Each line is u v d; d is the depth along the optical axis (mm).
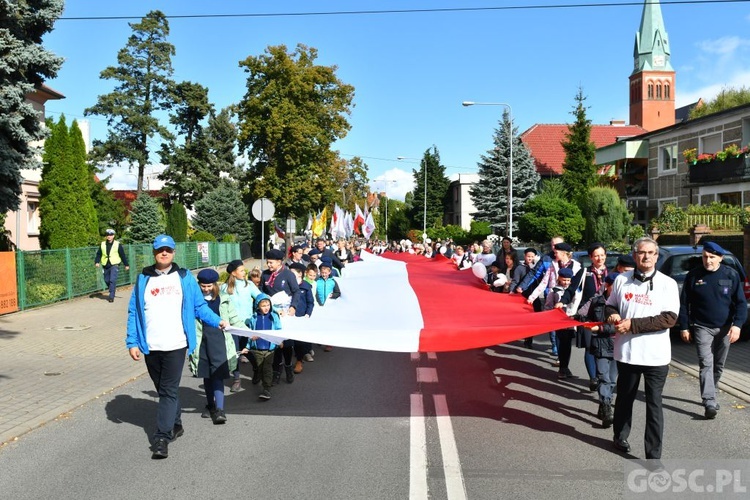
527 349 11531
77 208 23141
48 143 22812
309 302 9203
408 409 7449
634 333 5578
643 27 101938
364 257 17516
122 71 50469
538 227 35656
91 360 10656
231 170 57562
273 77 45562
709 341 7121
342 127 47094
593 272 8102
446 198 82750
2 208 16484
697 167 31172
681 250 13305
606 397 6773
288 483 5180
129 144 50125
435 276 11945
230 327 7027
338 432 6582
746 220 22953
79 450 6098
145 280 6027
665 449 5973
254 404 7812
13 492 5051
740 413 7277
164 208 56000
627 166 44156
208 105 54656
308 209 47625
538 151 62125
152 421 7117
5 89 15586
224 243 43656
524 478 5250
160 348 5945
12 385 8797
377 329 7152
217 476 5359
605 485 5082
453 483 5148
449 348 6883
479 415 7172
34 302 17000
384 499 4836
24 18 16406
